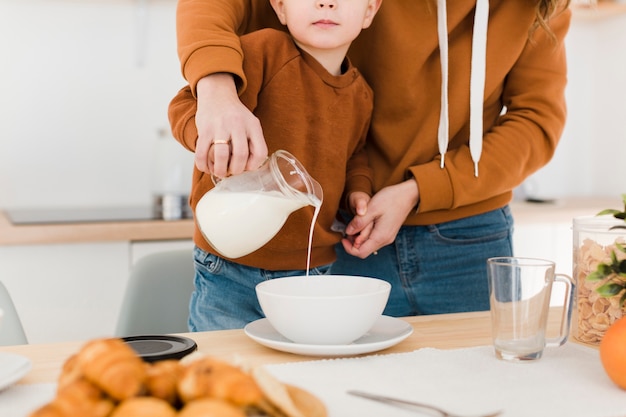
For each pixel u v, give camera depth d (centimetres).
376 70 139
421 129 142
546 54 146
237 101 104
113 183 271
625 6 295
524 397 73
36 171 264
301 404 61
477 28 137
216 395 54
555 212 255
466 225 148
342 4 120
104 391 54
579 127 325
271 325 102
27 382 77
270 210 103
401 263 148
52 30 261
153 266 147
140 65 271
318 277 102
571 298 88
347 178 141
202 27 114
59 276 212
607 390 76
